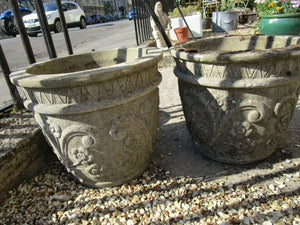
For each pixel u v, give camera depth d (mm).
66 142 1511
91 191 1733
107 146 1500
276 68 1417
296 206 1439
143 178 1814
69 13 12367
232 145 1719
